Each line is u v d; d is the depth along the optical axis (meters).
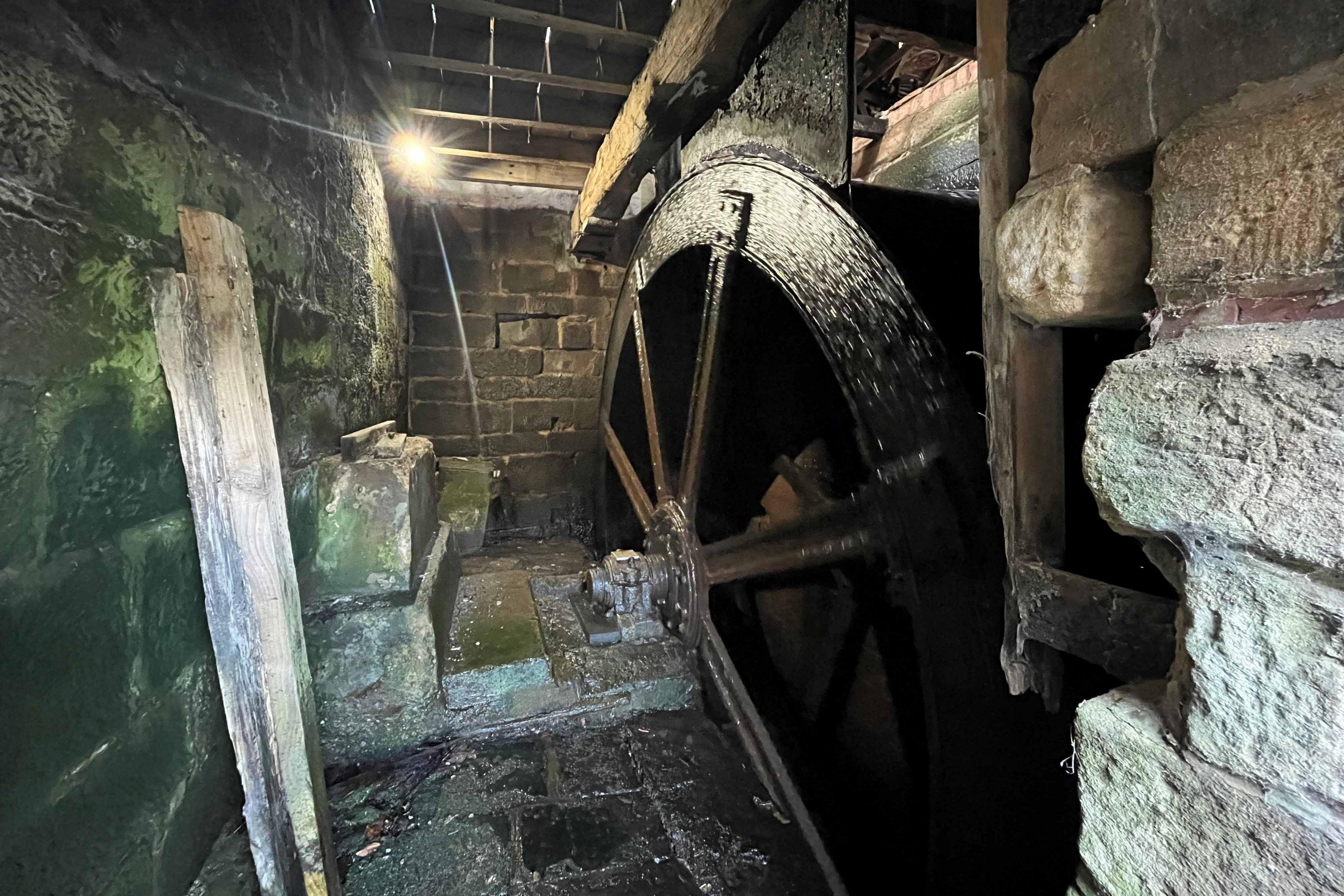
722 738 1.99
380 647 1.82
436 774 1.73
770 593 2.51
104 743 0.83
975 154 1.88
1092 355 0.88
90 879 0.78
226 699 1.06
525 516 4.27
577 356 4.25
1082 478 0.88
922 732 1.28
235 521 1.09
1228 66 0.46
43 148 0.74
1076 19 0.64
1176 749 0.51
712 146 1.99
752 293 1.86
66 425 0.77
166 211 1.00
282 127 1.54
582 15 1.94
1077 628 0.69
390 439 2.55
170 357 0.99
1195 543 0.49
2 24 0.68
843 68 1.26
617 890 1.38
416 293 3.92
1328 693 0.40
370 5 2.03
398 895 1.33
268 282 1.42
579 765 1.81
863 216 1.27
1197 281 0.49
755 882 1.43
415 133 2.82
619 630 2.26
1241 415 0.43
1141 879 0.54
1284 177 0.43
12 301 0.69
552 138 3.10
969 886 1.03
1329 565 0.39
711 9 1.49
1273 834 0.44
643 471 3.37
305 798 1.17
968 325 1.08
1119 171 0.59
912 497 1.13
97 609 0.82
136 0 0.93
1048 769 0.85
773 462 2.31
